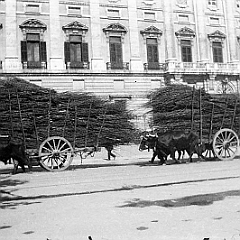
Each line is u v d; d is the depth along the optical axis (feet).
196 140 56.70
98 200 29.86
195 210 25.05
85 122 54.03
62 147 52.29
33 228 22.21
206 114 58.29
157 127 58.13
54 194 33.27
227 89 138.72
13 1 119.03
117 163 64.95
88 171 51.19
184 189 33.32
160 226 21.44
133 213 24.88
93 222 22.91
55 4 124.06
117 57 130.82
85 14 128.16
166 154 55.93
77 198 31.14
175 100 57.26
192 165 52.70
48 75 120.88
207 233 19.76
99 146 55.52
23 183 40.57
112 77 128.47
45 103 51.70
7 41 117.19
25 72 117.80
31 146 51.34
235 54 146.92
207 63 137.80
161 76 134.21
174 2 140.56
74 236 20.17
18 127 50.44
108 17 131.03
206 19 144.56
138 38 134.00
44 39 122.21
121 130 56.18
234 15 149.28
